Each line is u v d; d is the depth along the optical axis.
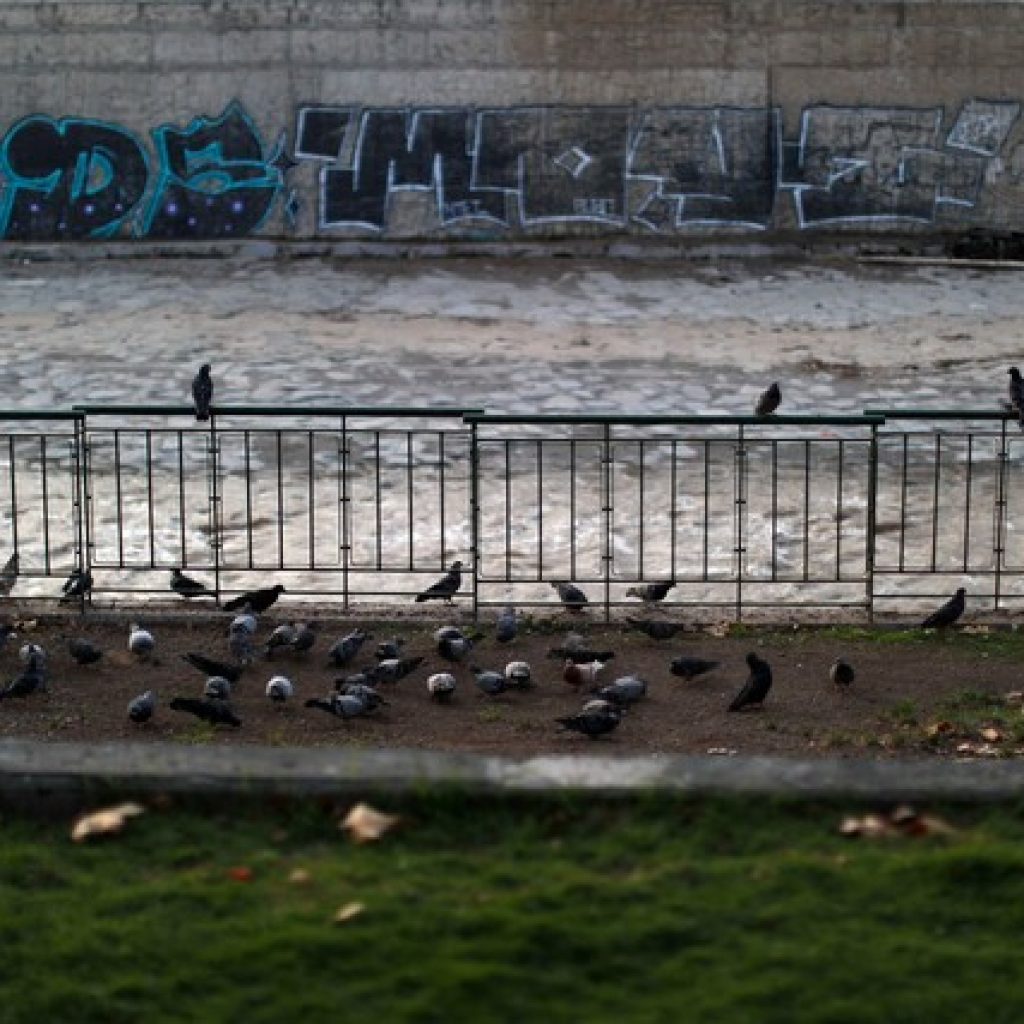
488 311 22.06
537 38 24.64
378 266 24.41
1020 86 24.86
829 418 11.12
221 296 22.77
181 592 11.49
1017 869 6.69
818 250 24.97
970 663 10.30
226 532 13.75
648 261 24.67
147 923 6.48
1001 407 17.88
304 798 7.23
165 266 24.38
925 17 24.64
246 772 7.30
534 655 10.42
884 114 24.88
